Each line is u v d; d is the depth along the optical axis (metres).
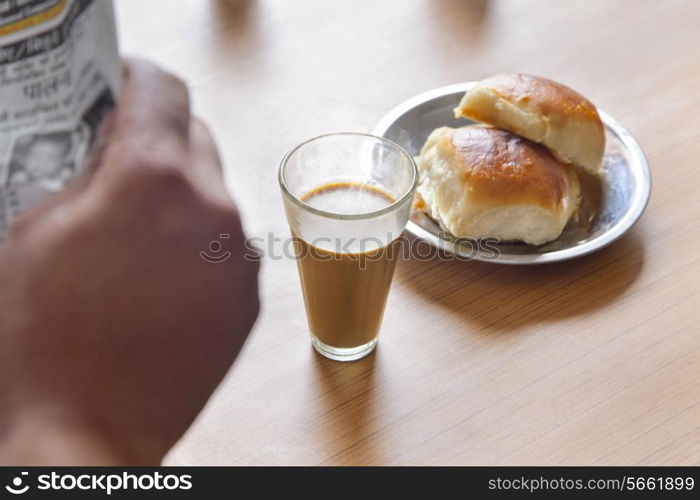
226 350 0.35
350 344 0.61
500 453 0.56
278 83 0.91
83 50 0.26
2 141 0.25
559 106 0.73
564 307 0.67
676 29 1.03
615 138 0.81
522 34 1.02
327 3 1.06
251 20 1.02
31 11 0.24
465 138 0.72
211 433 0.56
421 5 1.07
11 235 0.28
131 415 0.31
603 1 1.08
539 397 0.59
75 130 0.26
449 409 0.59
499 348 0.63
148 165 0.30
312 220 0.54
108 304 0.30
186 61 0.94
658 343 0.64
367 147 0.60
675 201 0.78
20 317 0.29
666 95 0.92
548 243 0.71
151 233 0.30
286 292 0.68
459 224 0.69
